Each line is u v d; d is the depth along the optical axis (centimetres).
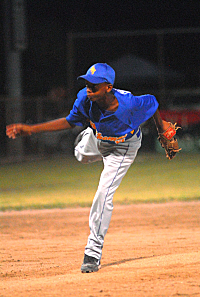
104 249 2122
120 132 1638
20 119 7638
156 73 8938
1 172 6150
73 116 1697
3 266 1858
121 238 2402
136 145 1720
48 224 2934
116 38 12950
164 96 8300
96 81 1538
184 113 7912
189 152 7881
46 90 12888
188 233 2480
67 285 1507
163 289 1418
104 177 1705
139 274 1588
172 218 2983
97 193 1698
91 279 1562
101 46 12975
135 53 13012
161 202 3638
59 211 3403
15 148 7506
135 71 8906
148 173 5506
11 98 7612
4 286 1543
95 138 1797
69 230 2731
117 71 8938
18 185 4912
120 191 4259
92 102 1612
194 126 7938
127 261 1845
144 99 1619
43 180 5253
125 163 1716
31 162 7356
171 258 1820
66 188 4600
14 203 3803
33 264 1884
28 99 7719
